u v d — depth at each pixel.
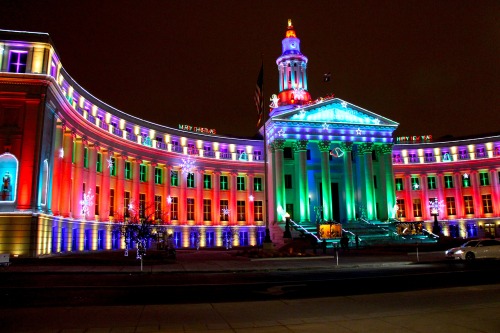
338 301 12.81
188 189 65.62
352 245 50.47
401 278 19.77
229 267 27.25
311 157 67.69
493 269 24.38
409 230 55.59
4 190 34.56
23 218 33.91
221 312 11.22
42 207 36.16
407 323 9.50
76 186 45.22
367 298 13.30
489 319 9.78
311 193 66.56
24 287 17.16
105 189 51.47
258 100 42.06
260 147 72.81
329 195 62.12
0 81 35.41
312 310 11.37
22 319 10.37
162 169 63.03
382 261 31.86
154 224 44.66
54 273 23.92
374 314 10.62
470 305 11.62
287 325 9.51
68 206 42.31
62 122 40.72
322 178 62.88
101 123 50.84
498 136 72.19
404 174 75.44
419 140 79.12
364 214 63.25
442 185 74.62
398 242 52.56
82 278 21.55
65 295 14.99
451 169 74.44
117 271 24.30
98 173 51.19
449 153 75.50
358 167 65.81
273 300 13.34
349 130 64.94
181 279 20.91
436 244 47.81
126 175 56.94
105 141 51.69
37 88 35.91
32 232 33.91
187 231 63.56
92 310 11.59
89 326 9.57
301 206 61.16
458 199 73.38
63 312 11.30
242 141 71.88
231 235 66.75
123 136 55.22
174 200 63.84
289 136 62.62
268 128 65.81
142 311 11.42
